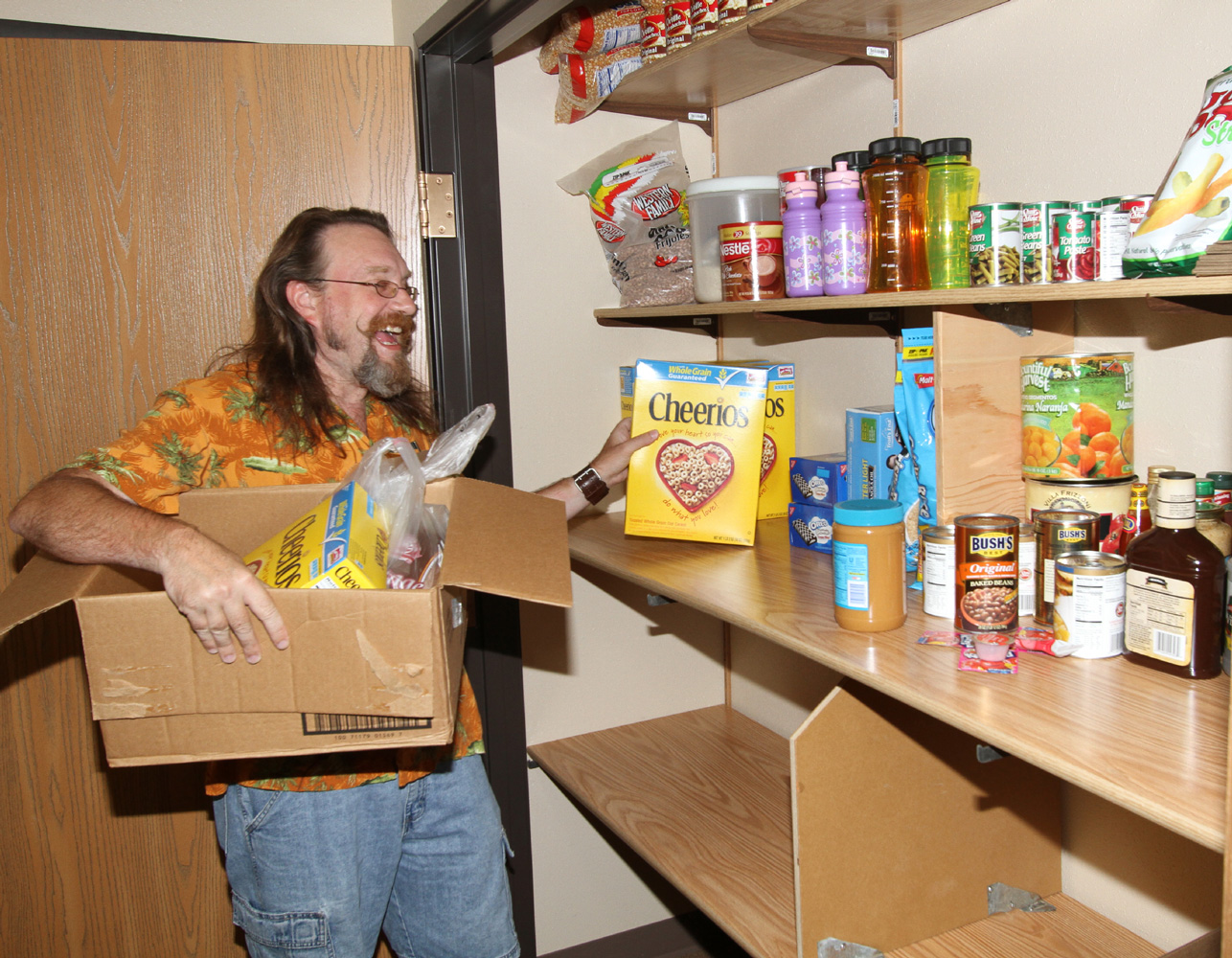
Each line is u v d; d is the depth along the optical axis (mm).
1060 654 1116
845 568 1232
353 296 1437
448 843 1487
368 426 1538
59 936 1843
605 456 1789
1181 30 1188
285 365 1413
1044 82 1376
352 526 1137
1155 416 1292
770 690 2227
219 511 1271
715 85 1963
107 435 1787
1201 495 1086
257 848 1332
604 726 2277
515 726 2154
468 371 2039
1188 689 1017
